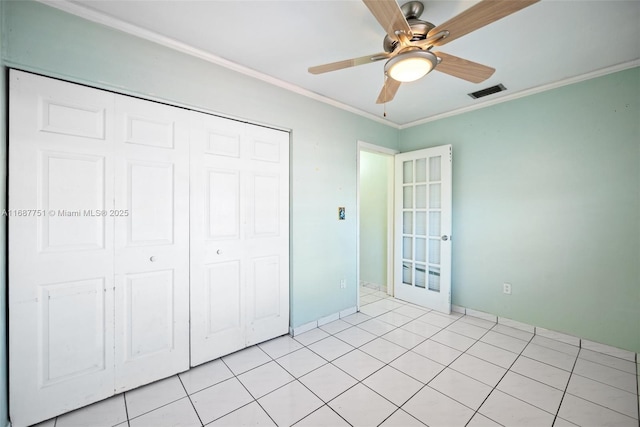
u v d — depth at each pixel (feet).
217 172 7.12
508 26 5.61
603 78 7.47
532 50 6.52
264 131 8.04
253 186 7.80
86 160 5.39
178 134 6.48
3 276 4.66
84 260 5.39
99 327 5.55
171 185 6.40
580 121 7.85
